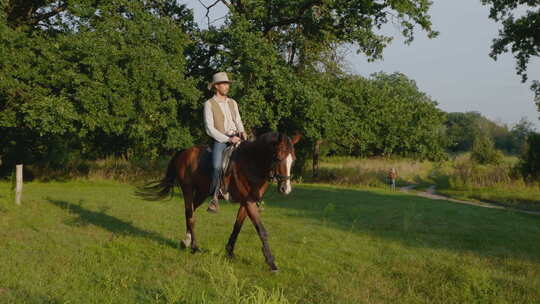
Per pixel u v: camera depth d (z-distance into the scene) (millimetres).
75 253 6129
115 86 15289
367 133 25922
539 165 23781
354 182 29156
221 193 5957
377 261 6180
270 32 21422
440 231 8938
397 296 4605
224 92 6457
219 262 5352
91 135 22812
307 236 8109
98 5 16547
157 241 7176
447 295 4656
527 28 21797
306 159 33219
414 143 29125
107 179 24125
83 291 4426
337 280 5129
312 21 19500
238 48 17375
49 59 14797
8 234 7375
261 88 18672
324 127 20000
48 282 4750
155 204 13125
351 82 24625
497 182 24438
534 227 9930
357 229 9078
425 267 5844
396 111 27578
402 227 9406
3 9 16922
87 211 10625
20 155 24250
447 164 44688
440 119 30078
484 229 9336
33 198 13078
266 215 11430
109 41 15359
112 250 6289
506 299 4570
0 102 15898
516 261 6234
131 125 16422
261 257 6168
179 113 19141
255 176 5578
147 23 16156
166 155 25219
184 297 4020
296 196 18156
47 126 14133
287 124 21469
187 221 6695
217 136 6098
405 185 30375
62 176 24375
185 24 19656
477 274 5141
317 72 23312
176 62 16625
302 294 4559
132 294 4391
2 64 14109
